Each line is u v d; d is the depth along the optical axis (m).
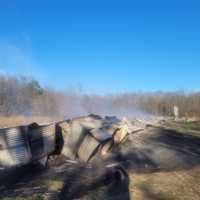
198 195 6.46
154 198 6.34
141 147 13.16
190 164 10.12
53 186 8.19
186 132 17.89
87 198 6.88
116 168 9.84
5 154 10.64
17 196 7.25
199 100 44.25
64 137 12.55
